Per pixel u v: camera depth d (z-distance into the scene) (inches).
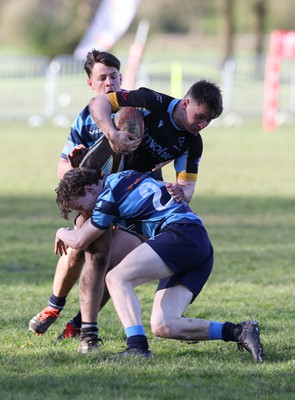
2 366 753.6
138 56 3816.4
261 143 3412.9
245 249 1460.4
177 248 752.3
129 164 812.0
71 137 851.4
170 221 764.0
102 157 808.9
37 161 2755.9
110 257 818.2
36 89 4311.0
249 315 1000.9
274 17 7721.5
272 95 3949.3
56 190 784.9
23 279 1222.3
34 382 701.9
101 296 807.7
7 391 681.0
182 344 849.5
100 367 743.7
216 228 1668.3
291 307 1049.5
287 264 1342.3
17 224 1699.1
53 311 861.8
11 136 3427.7
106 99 776.3
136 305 756.0
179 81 4303.6
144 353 761.6
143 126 773.9
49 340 866.8
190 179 818.8
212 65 5044.3
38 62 4584.2
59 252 800.3
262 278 1236.5
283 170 2677.2
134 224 778.8
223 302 1079.6
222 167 2716.5
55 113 4114.2
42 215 1812.3
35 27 6259.8
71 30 6097.4
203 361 778.2
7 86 4394.7
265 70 4483.3
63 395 669.3
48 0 7047.2
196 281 771.4
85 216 791.7
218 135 3673.7
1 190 2175.2
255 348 764.0
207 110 761.0
